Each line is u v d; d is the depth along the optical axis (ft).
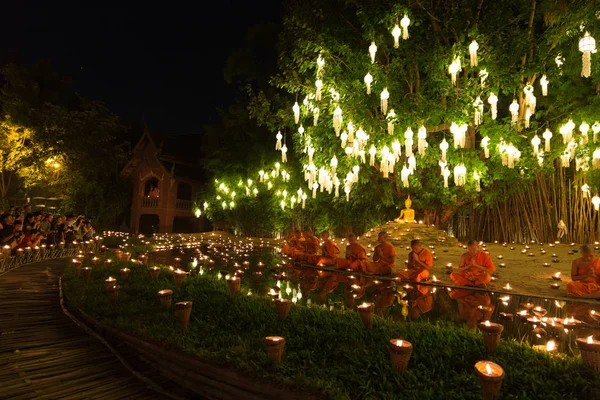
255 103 54.75
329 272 31.63
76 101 85.56
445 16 41.34
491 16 40.70
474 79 39.32
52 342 15.62
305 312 17.87
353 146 39.29
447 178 47.57
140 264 31.65
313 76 48.08
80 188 77.25
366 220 65.67
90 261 34.71
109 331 16.42
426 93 44.55
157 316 17.47
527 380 10.64
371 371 11.61
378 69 41.06
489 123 40.57
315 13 44.91
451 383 10.80
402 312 19.58
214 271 33.58
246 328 16.10
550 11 38.58
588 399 9.76
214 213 91.50
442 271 31.24
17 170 66.90
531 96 37.27
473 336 13.97
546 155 46.34
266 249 57.06
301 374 11.34
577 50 37.78
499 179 47.96
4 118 65.98
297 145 54.49
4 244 33.35
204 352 13.09
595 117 39.81
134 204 91.15
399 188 55.93
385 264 29.94
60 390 12.01
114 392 12.09
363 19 41.32
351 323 15.96
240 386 11.51
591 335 15.38
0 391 11.59
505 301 21.40
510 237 56.49
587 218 48.26
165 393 12.07
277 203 76.74
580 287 21.72
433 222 57.47
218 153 86.43
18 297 22.52
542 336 15.43
